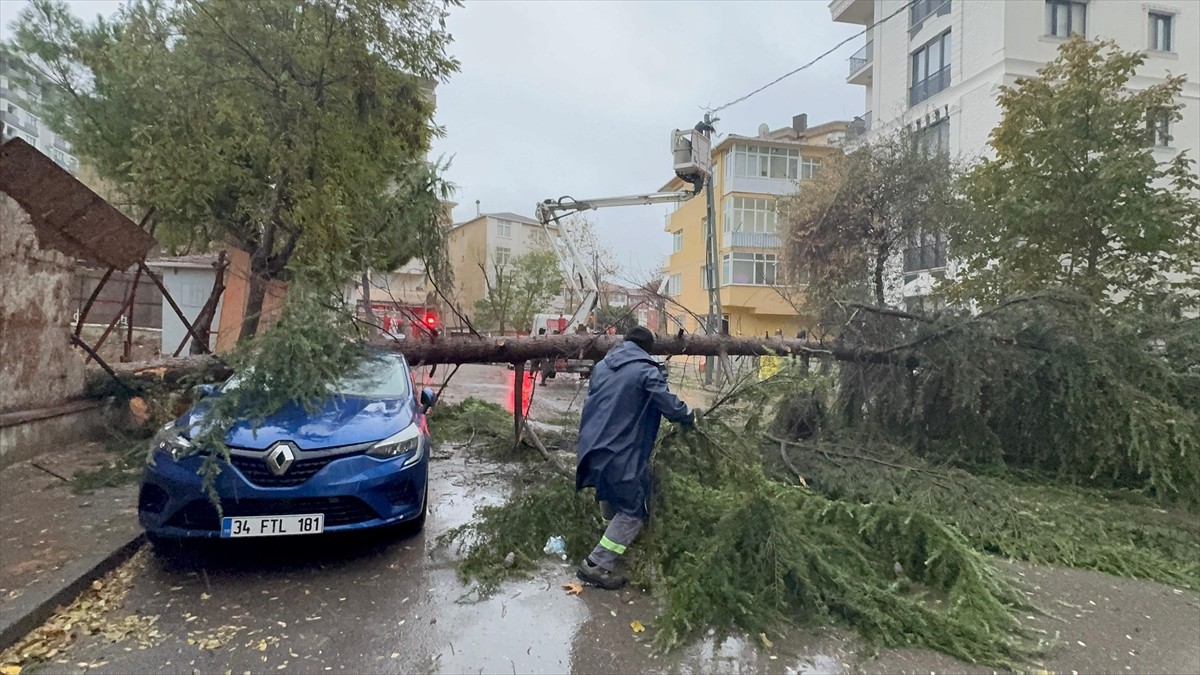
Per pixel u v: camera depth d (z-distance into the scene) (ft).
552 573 14.75
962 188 36.73
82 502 17.34
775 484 17.20
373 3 27.50
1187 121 66.28
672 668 11.03
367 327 22.20
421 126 31.89
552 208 47.88
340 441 14.47
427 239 30.27
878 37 82.79
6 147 19.08
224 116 26.37
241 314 41.91
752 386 16.58
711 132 53.01
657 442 16.46
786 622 12.58
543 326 73.31
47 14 30.14
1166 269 31.27
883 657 11.70
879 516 15.38
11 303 20.42
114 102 30.63
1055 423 22.44
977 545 17.12
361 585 13.80
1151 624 13.37
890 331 24.93
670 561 14.61
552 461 20.84
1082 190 30.09
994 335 22.61
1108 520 18.37
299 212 27.20
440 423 31.04
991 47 65.00
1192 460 20.25
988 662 11.56
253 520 13.58
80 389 23.44
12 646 10.96
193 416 15.15
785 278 53.47
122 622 11.92
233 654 10.98
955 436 23.65
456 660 11.02
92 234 22.77
